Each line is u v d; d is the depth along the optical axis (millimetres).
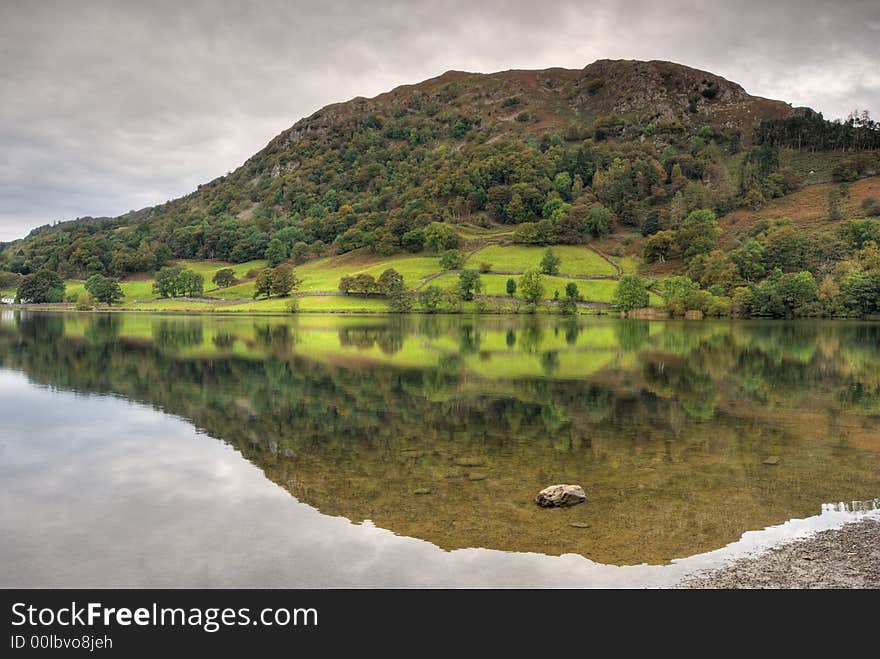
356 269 188000
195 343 72188
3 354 60312
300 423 29703
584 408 32875
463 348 66500
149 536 15836
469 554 14258
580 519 16391
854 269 124000
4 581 13633
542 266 166750
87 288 177750
